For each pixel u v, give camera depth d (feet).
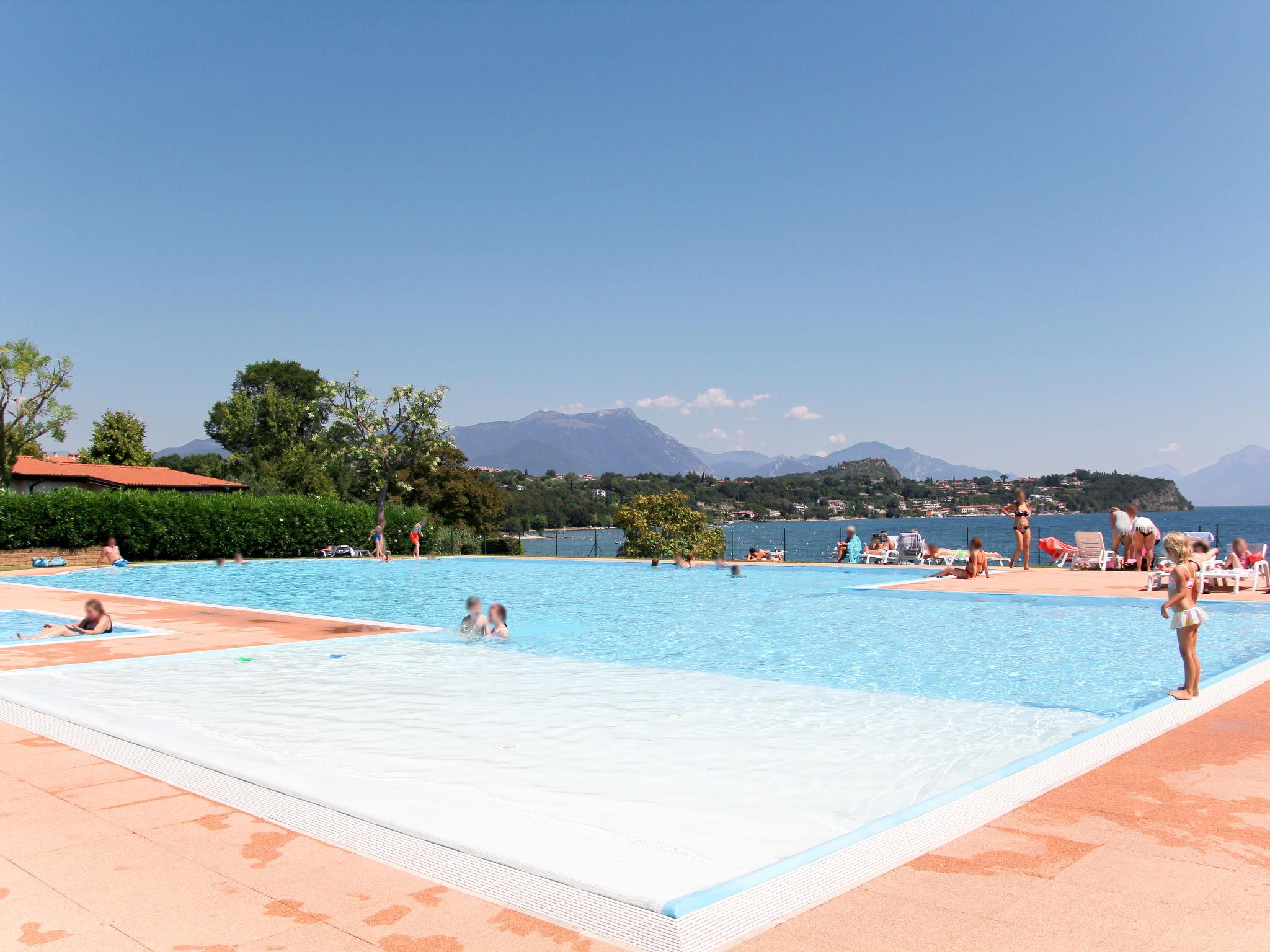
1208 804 15.51
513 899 12.11
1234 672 28.25
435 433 138.00
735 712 25.88
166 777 18.08
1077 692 28.45
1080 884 12.14
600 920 11.39
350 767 19.42
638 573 89.10
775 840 14.93
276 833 14.79
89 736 21.59
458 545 135.03
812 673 32.35
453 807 16.48
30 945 10.62
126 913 11.55
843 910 11.44
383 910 11.69
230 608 52.85
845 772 19.38
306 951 10.48
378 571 94.22
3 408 154.81
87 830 14.82
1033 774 17.35
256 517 112.57
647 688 29.45
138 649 36.83
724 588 70.03
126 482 148.25
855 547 87.35
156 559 107.04
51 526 100.12
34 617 50.37
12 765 18.86
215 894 12.17
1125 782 16.80
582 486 517.55
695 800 17.30
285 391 274.77
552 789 17.93
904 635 41.91
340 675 31.60
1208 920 10.97
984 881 12.29
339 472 210.18
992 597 55.47
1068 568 72.38
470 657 35.94
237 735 22.44
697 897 11.92
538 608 56.34
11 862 13.34
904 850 13.52
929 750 21.35
